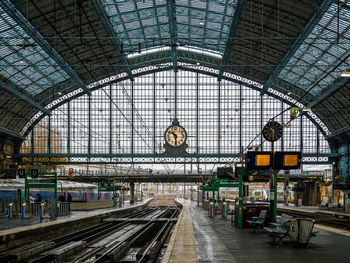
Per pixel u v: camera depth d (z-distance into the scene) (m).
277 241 12.71
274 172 15.72
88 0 36.56
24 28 37.22
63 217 25.94
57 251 13.92
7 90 46.69
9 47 42.06
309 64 47.03
